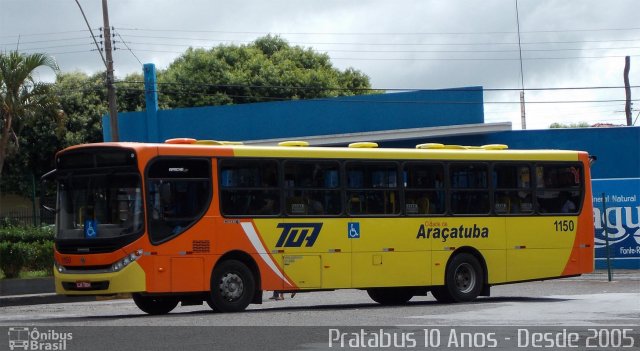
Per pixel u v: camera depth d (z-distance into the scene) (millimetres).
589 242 23562
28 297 26406
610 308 19500
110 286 17828
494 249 22234
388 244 20781
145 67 40000
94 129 54375
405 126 38594
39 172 53625
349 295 27031
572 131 38188
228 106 39500
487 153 22375
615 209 32312
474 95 38125
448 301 21828
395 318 17438
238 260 19188
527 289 26625
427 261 21297
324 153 20234
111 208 18109
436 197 21578
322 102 39000
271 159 19578
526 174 22859
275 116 39188
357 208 20484
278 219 19516
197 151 18766
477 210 22109
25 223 30594
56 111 31094
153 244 18047
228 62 65875
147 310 19969
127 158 18141
